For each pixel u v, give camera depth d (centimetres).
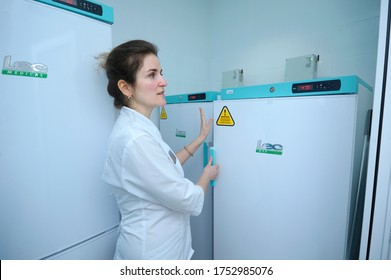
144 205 78
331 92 78
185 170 151
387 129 63
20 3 64
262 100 96
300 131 87
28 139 68
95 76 85
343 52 140
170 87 190
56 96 74
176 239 85
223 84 198
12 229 67
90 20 83
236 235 113
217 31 216
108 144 79
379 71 63
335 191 81
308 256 90
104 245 93
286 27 165
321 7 147
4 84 63
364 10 130
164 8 181
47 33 70
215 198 120
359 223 95
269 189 98
